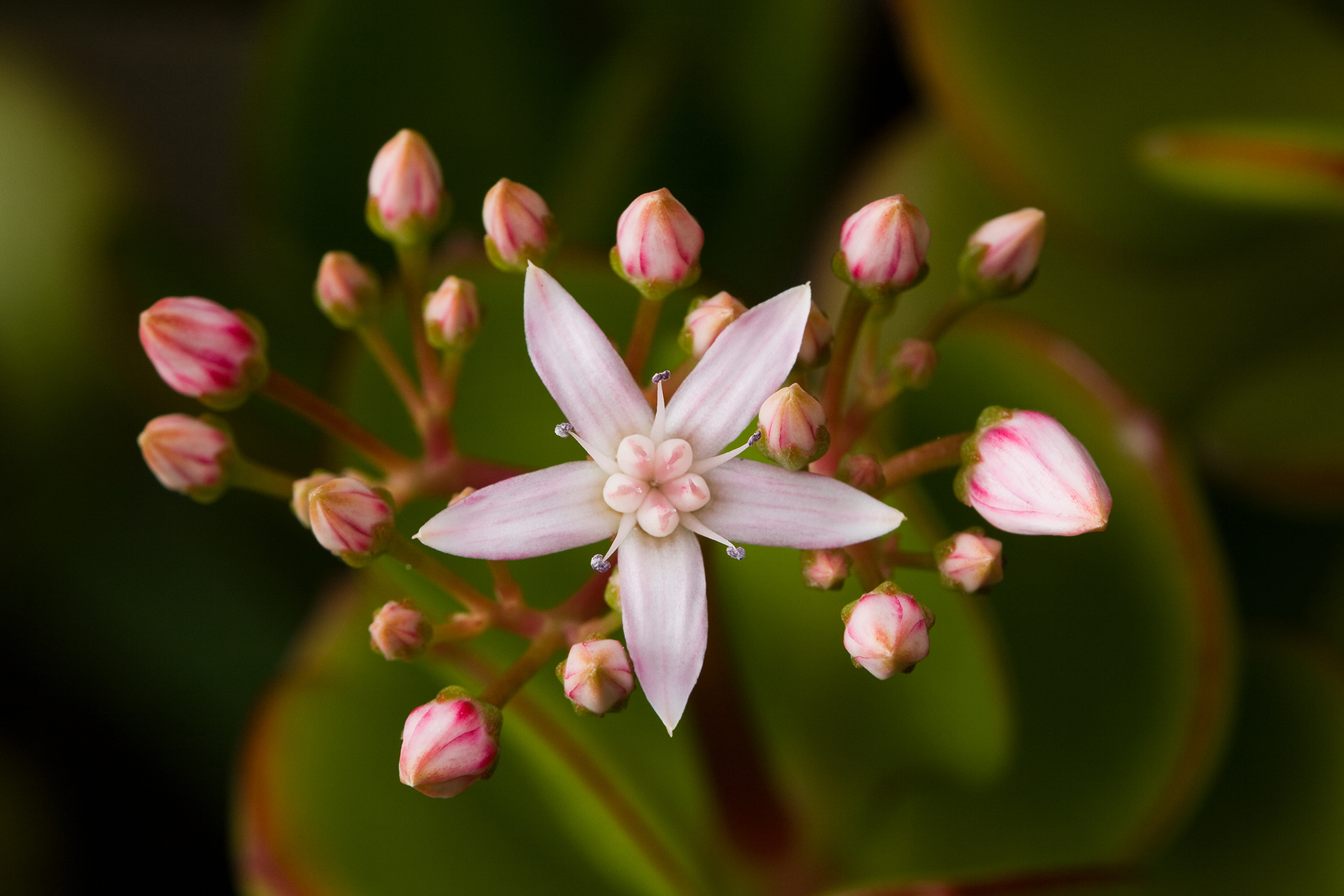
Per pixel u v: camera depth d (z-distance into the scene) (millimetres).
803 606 161
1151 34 174
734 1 185
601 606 142
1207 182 163
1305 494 168
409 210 146
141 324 143
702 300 143
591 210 170
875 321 145
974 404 163
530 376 162
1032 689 164
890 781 164
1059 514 137
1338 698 164
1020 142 171
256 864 155
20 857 175
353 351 160
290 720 159
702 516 136
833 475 141
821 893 163
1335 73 175
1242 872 163
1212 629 159
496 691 139
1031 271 145
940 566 141
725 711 152
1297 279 177
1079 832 163
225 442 145
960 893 150
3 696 182
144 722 182
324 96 185
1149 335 178
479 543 135
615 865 162
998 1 171
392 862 157
